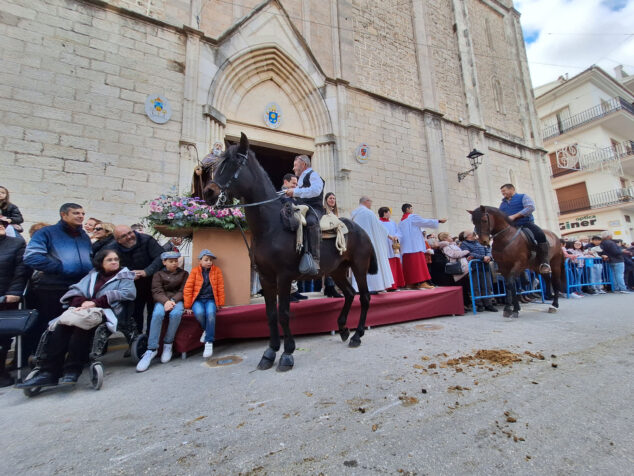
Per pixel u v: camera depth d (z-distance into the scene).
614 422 1.59
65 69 5.48
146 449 1.53
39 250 2.85
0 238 2.97
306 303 3.86
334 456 1.40
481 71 13.23
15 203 4.84
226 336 3.56
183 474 1.32
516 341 3.15
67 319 2.43
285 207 2.78
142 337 3.24
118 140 5.74
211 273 3.49
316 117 8.41
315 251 2.79
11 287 2.90
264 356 2.72
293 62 7.98
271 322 2.79
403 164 9.67
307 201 3.33
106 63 5.84
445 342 3.25
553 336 3.29
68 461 1.46
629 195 17.00
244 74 7.48
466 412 1.75
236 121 7.30
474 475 1.23
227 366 2.87
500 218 4.65
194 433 1.67
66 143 5.31
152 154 6.00
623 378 2.13
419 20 11.27
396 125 9.80
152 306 3.76
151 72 6.24
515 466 1.27
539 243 4.71
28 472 1.38
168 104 6.28
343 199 8.16
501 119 13.34
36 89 5.20
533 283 6.46
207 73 6.80
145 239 3.68
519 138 13.73
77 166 5.35
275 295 2.83
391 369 2.49
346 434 1.58
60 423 1.88
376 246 4.85
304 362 2.83
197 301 3.36
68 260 3.06
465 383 2.15
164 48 6.44
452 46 12.34
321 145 8.39
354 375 2.40
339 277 3.56
